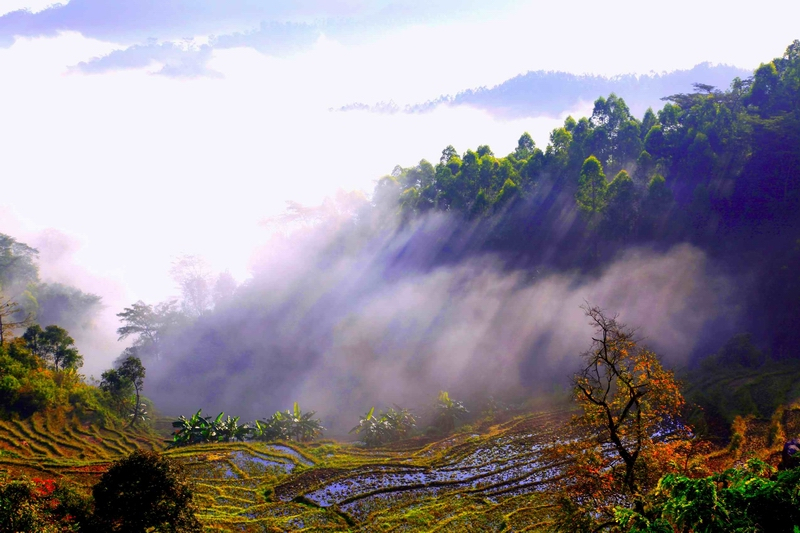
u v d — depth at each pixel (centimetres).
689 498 924
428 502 2634
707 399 3238
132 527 1731
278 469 3058
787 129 4962
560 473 2797
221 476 2962
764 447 2677
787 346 4069
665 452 1792
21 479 1892
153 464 1797
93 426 4066
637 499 1386
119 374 5066
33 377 4372
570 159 6250
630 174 6319
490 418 3803
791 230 4809
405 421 3953
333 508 2581
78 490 2119
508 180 6225
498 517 2416
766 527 843
